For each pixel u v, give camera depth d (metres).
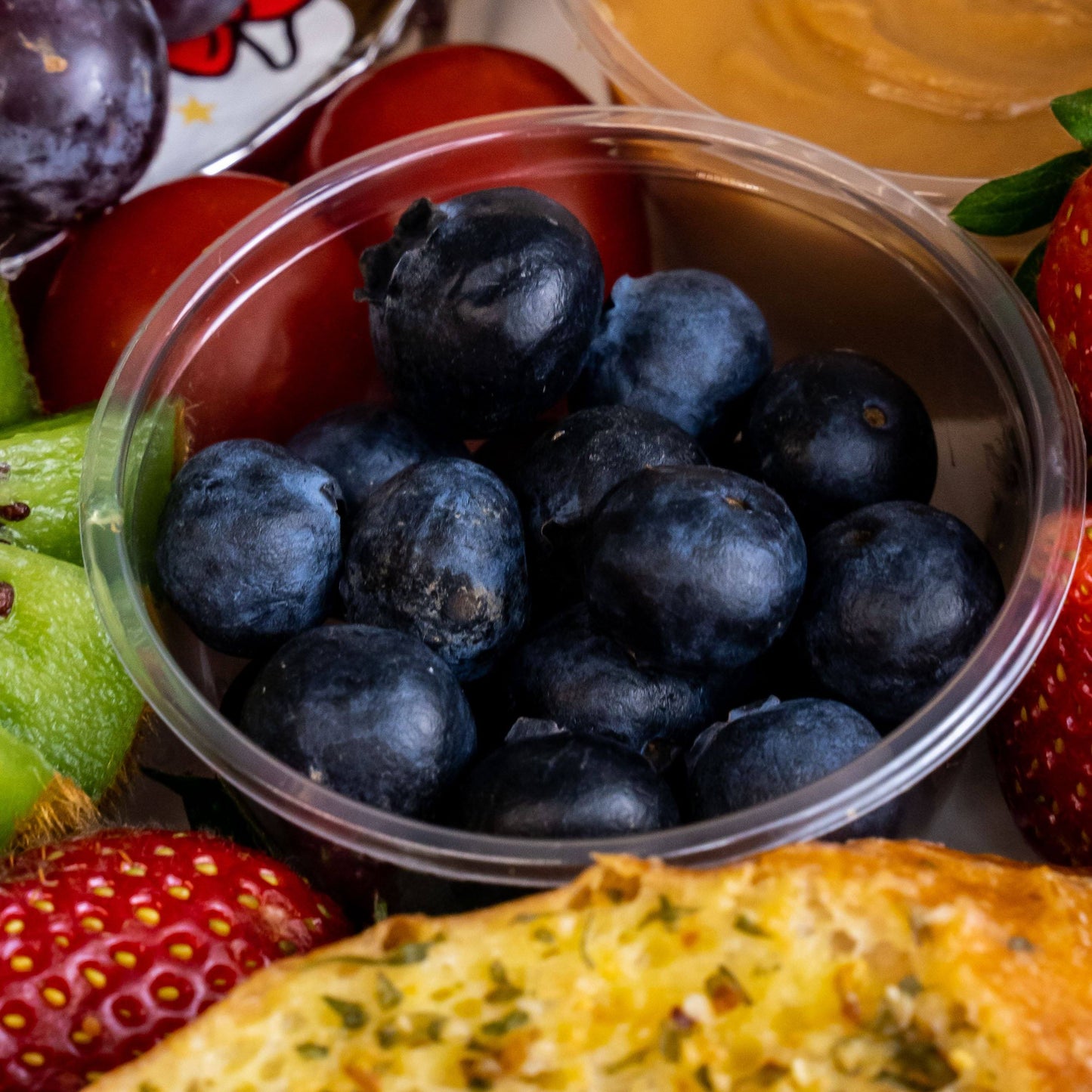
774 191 0.23
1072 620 0.21
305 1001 0.19
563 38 0.28
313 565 0.21
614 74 0.25
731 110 0.25
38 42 0.23
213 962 0.20
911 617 0.21
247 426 0.23
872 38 0.25
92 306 0.25
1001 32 0.25
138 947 0.20
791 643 0.21
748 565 0.20
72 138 0.24
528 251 0.21
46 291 0.26
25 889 0.20
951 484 0.23
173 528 0.21
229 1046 0.19
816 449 0.22
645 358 0.22
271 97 0.26
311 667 0.20
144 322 0.22
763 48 0.25
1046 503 0.21
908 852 0.20
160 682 0.20
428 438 0.22
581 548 0.21
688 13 0.26
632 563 0.20
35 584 0.22
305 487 0.21
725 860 0.20
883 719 0.21
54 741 0.22
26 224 0.25
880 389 0.22
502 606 0.21
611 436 0.21
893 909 0.19
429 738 0.20
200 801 0.22
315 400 0.24
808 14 0.25
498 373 0.21
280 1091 0.19
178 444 0.23
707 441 0.22
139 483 0.22
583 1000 0.19
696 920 0.19
